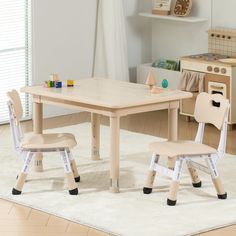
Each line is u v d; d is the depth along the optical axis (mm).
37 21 7602
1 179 5684
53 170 5914
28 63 7676
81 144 6707
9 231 4688
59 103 5625
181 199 5219
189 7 7988
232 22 7703
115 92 5629
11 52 7516
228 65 7145
